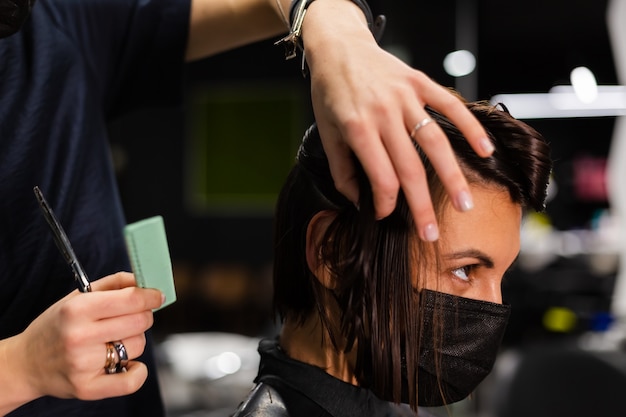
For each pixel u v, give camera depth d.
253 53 6.65
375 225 0.83
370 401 0.92
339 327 0.90
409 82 0.69
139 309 0.70
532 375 1.97
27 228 1.00
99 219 1.08
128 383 0.71
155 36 1.19
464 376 0.87
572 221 6.42
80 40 1.13
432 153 0.66
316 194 0.88
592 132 7.21
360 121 0.67
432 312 0.85
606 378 1.89
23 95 1.03
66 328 0.69
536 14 5.95
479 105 0.90
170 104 1.27
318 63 0.75
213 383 3.41
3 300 0.98
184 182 6.87
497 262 0.86
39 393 0.73
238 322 6.35
